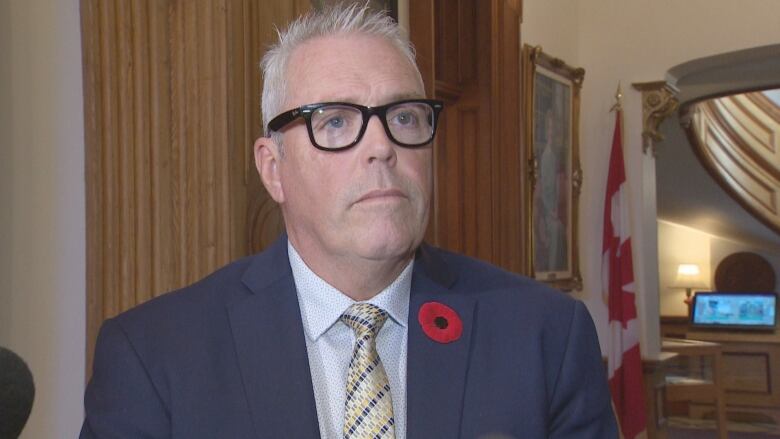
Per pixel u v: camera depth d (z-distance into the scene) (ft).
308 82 4.99
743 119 33.45
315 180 4.93
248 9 8.67
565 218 20.03
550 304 5.57
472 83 16.29
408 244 4.95
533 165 17.98
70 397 7.45
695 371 31.04
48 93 7.39
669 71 21.74
